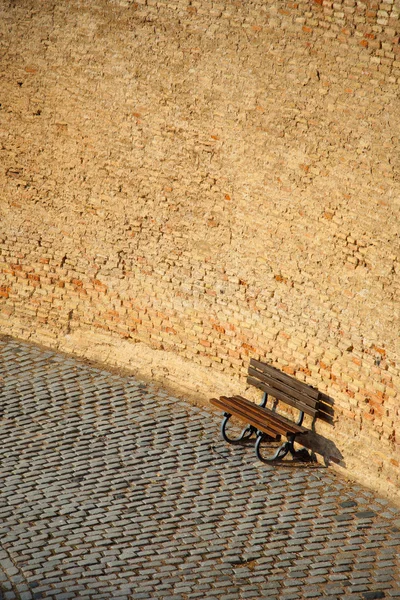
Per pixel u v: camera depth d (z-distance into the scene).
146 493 19.14
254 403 21.92
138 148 22.78
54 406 22.28
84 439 21.02
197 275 22.67
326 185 19.98
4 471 19.55
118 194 23.38
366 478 19.88
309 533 18.17
